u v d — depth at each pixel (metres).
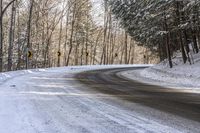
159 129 6.56
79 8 53.66
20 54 48.91
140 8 33.16
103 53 66.12
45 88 14.00
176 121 7.41
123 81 20.19
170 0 25.58
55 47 65.94
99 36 68.94
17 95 11.33
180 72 24.08
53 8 49.53
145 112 8.55
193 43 30.73
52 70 32.00
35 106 9.12
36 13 45.59
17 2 40.28
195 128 6.72
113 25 66.06
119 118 7.66
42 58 50.12
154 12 28.45
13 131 6.29
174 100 11.21
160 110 8.94
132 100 10.95
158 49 42.25
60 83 16.78
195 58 27.38
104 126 6.78
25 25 48.59
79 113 8.23
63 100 10.48
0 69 28.36
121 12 38.72
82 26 57.88
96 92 13.12
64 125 6.85
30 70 27.77
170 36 32.88
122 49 77.81
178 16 26.72
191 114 8.39
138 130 6.44
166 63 31.53
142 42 38.88
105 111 8.59
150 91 14.26
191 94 13.35
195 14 25.09
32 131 6.30
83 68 39.50
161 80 22.06
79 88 14.51
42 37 48.53
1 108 8.69
